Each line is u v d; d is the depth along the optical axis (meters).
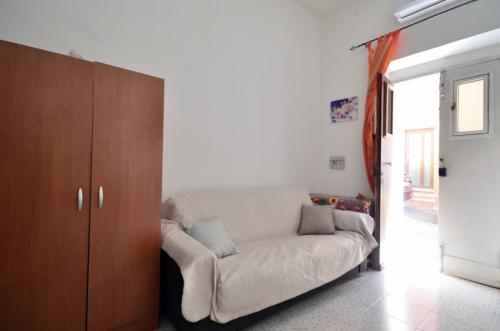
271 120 3.00
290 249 1.91
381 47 2.83
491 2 2.20
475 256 2.44
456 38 2.38
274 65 3.03
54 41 1.70
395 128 3.22
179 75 2.27
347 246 2.17
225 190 2.45
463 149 2.56
